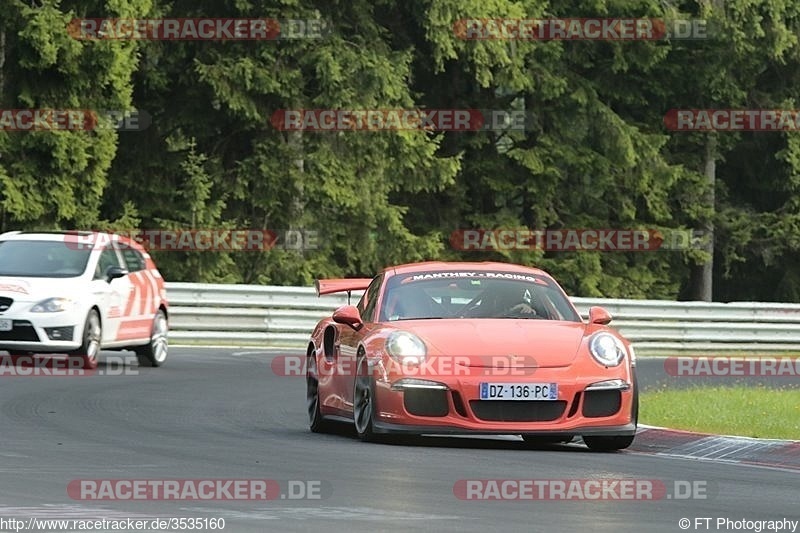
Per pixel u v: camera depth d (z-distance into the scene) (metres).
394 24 114.38
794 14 126.56
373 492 28.30
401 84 107.75
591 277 120.19
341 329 41.31
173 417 43.94
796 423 44.66
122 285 62.03
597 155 120.50
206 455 34.19
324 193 105.50
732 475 33.03
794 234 132.12
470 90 121.44
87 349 59.16
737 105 129.75
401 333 37.84
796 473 33.97
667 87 128.00
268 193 105.38
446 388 36.62
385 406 37.09
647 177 122.38
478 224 118.88
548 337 37.91
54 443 35.81
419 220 120.44
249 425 43.00
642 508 27.06
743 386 62.75
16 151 92.06
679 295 136.50
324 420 41.81
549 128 121.88
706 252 127.12
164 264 104.00
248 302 84.38
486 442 39.41
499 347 37.16
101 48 91.62
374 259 110.25
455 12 106.12
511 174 121.88
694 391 57.03
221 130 109.25
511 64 111.12
